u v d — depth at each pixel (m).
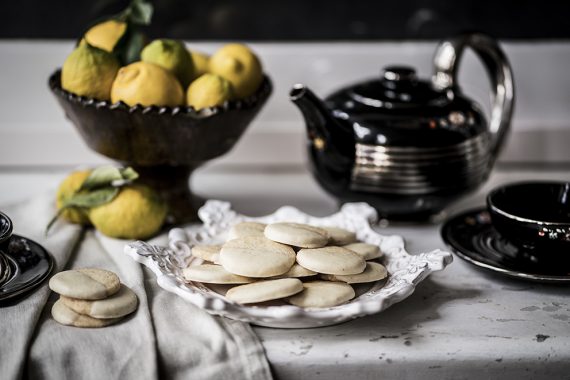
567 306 1.02
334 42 1.41
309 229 1.02
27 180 1.34
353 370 0.95
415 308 1.02
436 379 0.96
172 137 1.09
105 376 0.92
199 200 1.20
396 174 1.12
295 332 0.97
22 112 1.39
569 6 1.39
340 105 1.16
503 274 1.05
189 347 0.94
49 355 0.93
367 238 1.08
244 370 0.93
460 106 1.15
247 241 1.00
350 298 0.97
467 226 1.14
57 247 1.07
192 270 0.97
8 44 1.38
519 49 1.41
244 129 1.14
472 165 1.15
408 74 1.15
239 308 0.92
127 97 1.06
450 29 1.41
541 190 1.10
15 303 0.97
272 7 1.39
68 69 1.07
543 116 1.42
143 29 1.38
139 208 1.09
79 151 1.39
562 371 0.96
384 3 1.39
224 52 1.15
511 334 0.98
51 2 1.38
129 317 0.97
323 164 1.15
